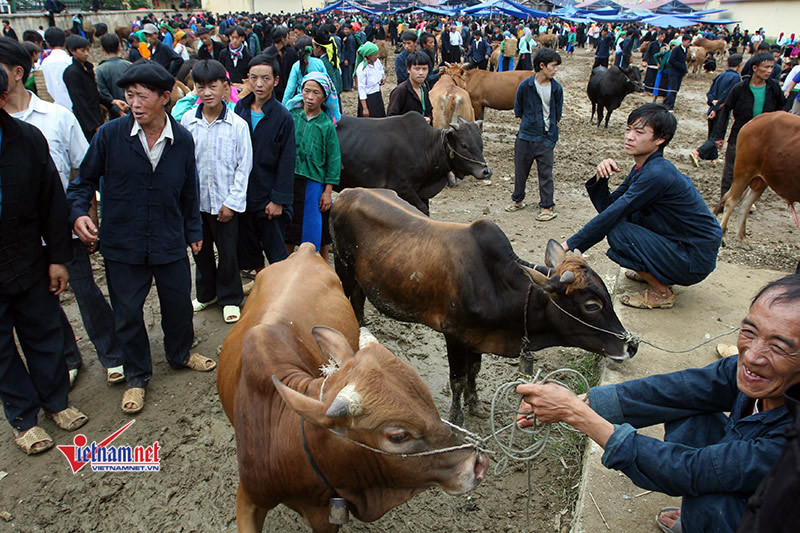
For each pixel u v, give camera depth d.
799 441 1.23
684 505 2.38
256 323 2.88
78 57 6.94
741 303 5.25
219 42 13.62
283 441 2.39
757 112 7.56
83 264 4.24
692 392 2.54
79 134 4.31
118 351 4.47
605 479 3.27
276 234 5.33
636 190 4.51
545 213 7.91
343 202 4.54
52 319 3.84
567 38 38.31
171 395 4.38
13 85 3.84
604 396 2.64
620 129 13.84
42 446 3.78
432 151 6.43
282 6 60.72
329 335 2.36
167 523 3.33
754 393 2.04
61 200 3.68
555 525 3.26
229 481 3.62
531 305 3.52
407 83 8.20
